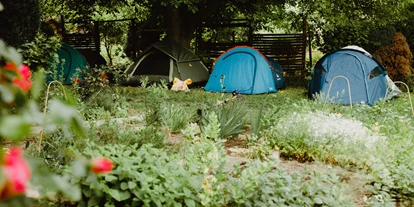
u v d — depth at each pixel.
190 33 16.11
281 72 14.72
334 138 6.34
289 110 8.28
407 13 16.86
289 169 5.68
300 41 17.69
